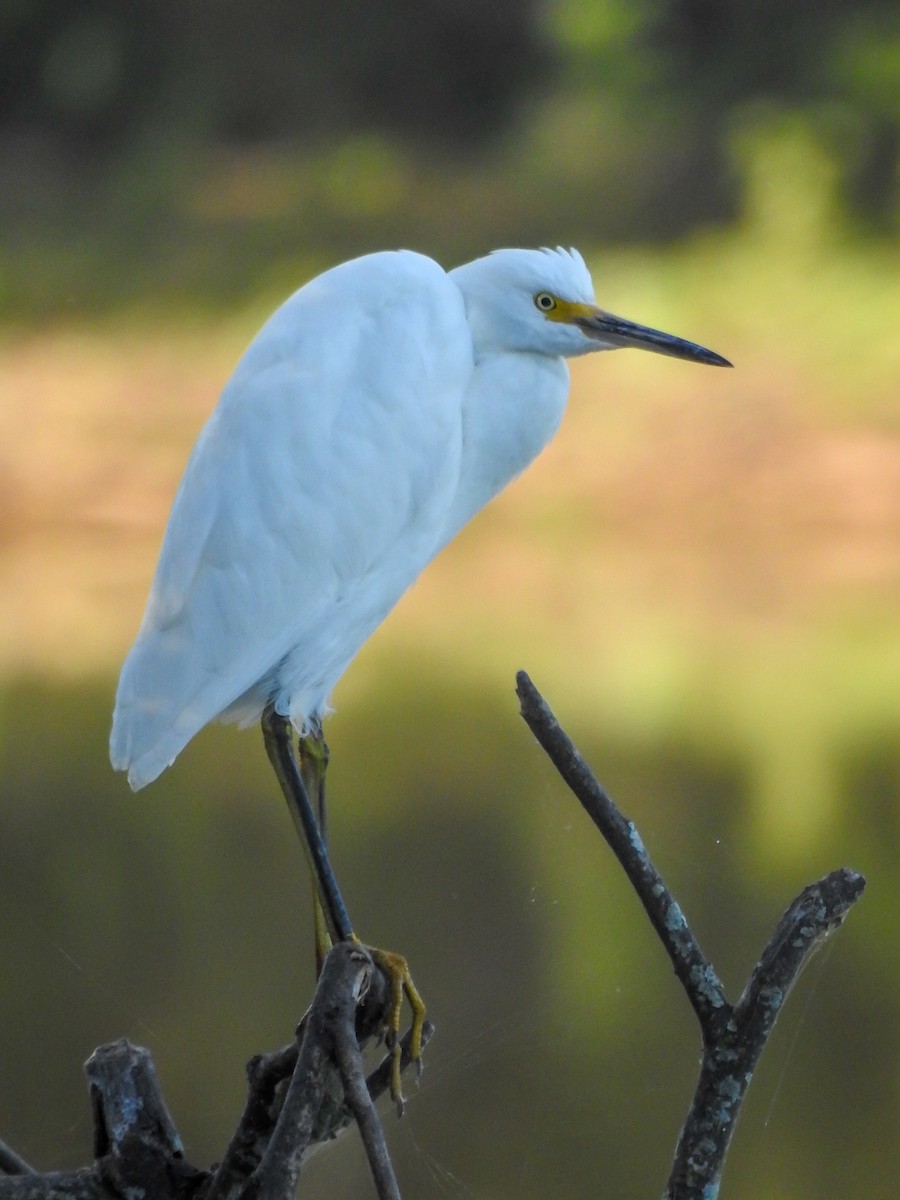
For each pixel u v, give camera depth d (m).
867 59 29.16
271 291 26.67
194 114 35.69
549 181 30.53
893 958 8.85
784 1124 7.52
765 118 28.58
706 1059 3.34
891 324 22.56
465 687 13.87
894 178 27.17
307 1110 3.33
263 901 9.75
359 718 13.06
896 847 9.80
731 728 12.38
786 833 10.04
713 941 8.45
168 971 8.70
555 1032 7.95
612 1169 6.93
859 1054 8.01
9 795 11.70
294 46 37.03
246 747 13.59
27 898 9.82
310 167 33.34
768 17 31.30
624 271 25.44
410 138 35.72
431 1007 8.12
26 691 13.98
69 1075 7.77
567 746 3.36
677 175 29.05
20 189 33.16
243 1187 3.48
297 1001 8.43
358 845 10.18
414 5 36.97
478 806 10.86
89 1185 3.52
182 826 11.12
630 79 32.69
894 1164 7.20
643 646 14.99
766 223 25.64
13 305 27.02
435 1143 7.12
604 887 9.34
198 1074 7.67
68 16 36.66
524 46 36.47
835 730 12.22
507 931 8.80
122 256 29.16
